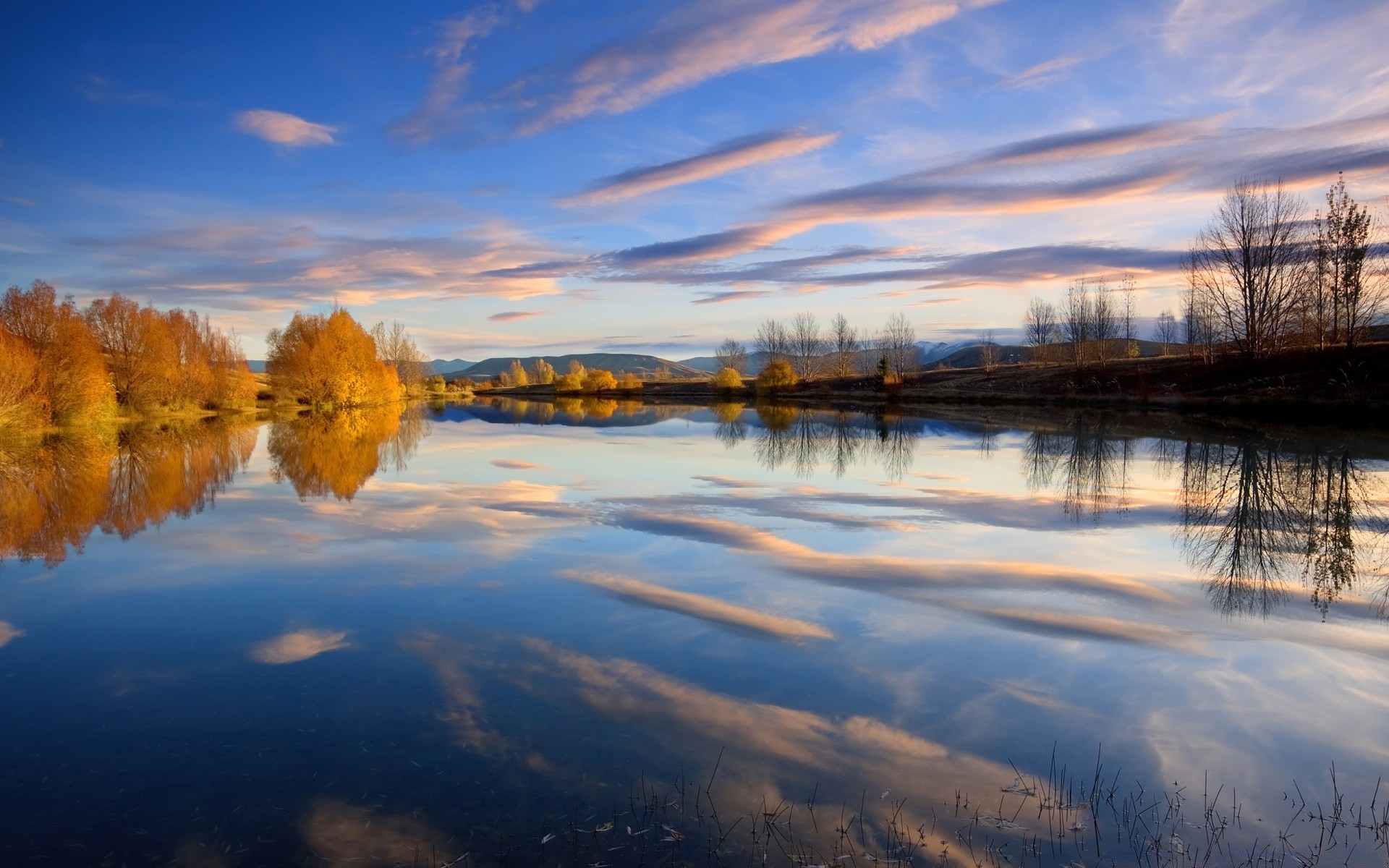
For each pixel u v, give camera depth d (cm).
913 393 8575
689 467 2953
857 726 807
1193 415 4988
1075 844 604
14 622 1159
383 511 2016
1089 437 4025
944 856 587
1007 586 1305
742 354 13900
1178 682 920
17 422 3803
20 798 679
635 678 927
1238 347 6203
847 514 1958
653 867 572
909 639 1059
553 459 3278
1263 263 5672
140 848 607
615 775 708
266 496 2278
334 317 7494
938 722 816
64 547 1648
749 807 654
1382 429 3834
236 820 642
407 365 11475
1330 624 1124
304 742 775
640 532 1741
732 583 1322
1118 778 707
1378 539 1664
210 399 6538
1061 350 9512
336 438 4369
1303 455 3038
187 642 1066
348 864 581
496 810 651
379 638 1070
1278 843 605
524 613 1172
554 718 823
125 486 2491
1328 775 713
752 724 809
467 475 2728
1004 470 2820
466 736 784
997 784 695
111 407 4931
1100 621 1132
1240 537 1683
